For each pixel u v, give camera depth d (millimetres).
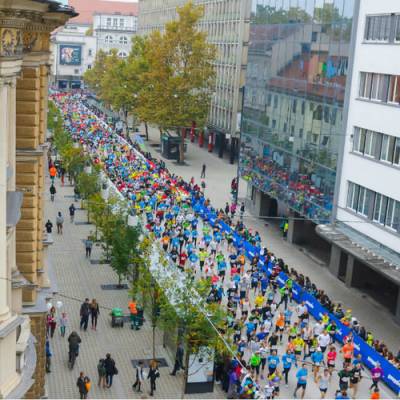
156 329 35844
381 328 38125
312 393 30219
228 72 85938
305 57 49281
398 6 39062
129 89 100312
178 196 58406
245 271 44062
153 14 132875
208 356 28641
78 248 49219
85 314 35094
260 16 57844
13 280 17812
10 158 16469
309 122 48719
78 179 59688
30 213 23984
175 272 34125
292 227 53000
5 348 14945
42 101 24469
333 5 45500
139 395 29062
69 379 30000
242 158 62438
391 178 39594
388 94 40250
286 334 35812
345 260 45500
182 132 84688
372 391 30828
